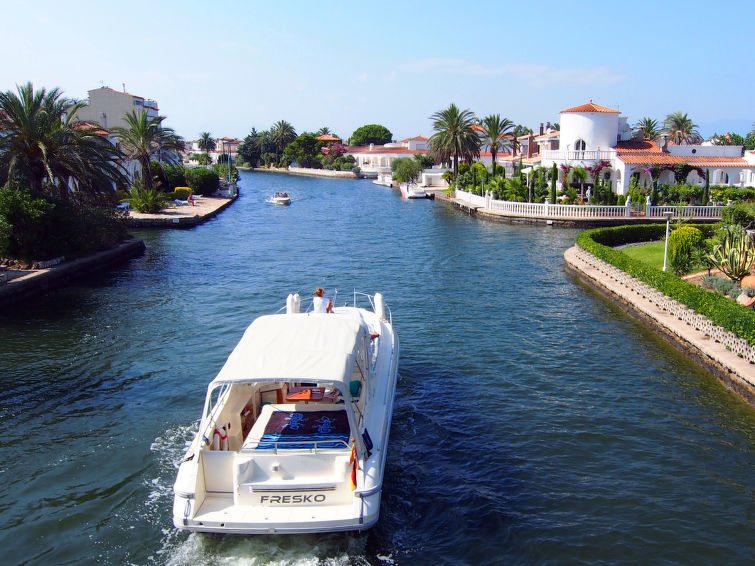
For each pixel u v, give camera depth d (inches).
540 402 536.4
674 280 767.7
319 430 372.8
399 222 2057.1
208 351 669.3
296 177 5767.7
